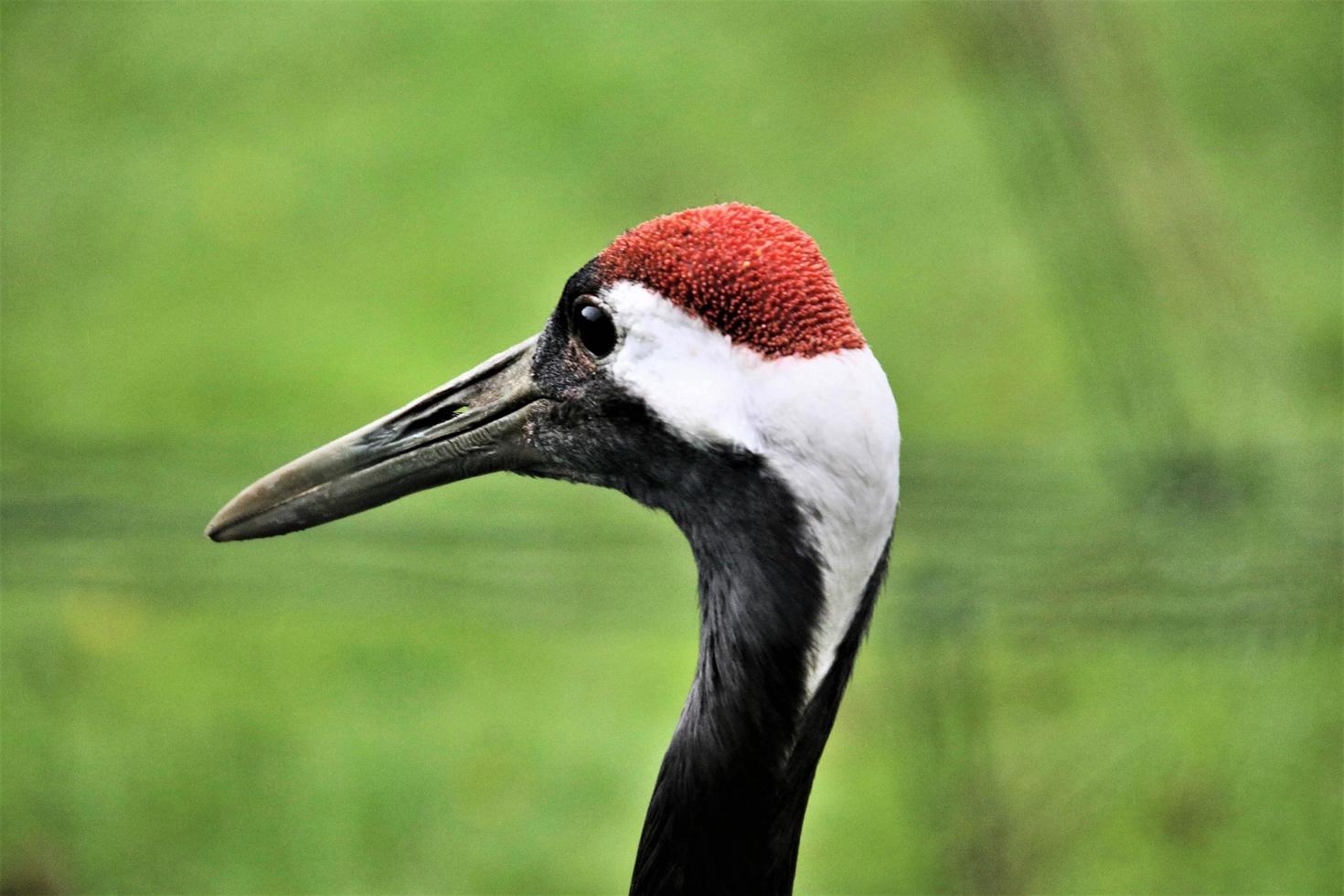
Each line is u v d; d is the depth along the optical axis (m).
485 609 11.56
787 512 5.21
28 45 19.94
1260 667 10.65
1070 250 11.88
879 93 18.55
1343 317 13.96
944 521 9.99
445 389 5.96
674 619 11.53
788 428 5.13
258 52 19.98
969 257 15.95
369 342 15.66
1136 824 10.65
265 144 18.56
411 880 11.13
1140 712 10.93
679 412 5.32
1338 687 10.60
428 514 11.59
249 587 11.41
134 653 12.90
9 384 15.15
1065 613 9.55
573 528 11.28
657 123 18.33
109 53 19.98
